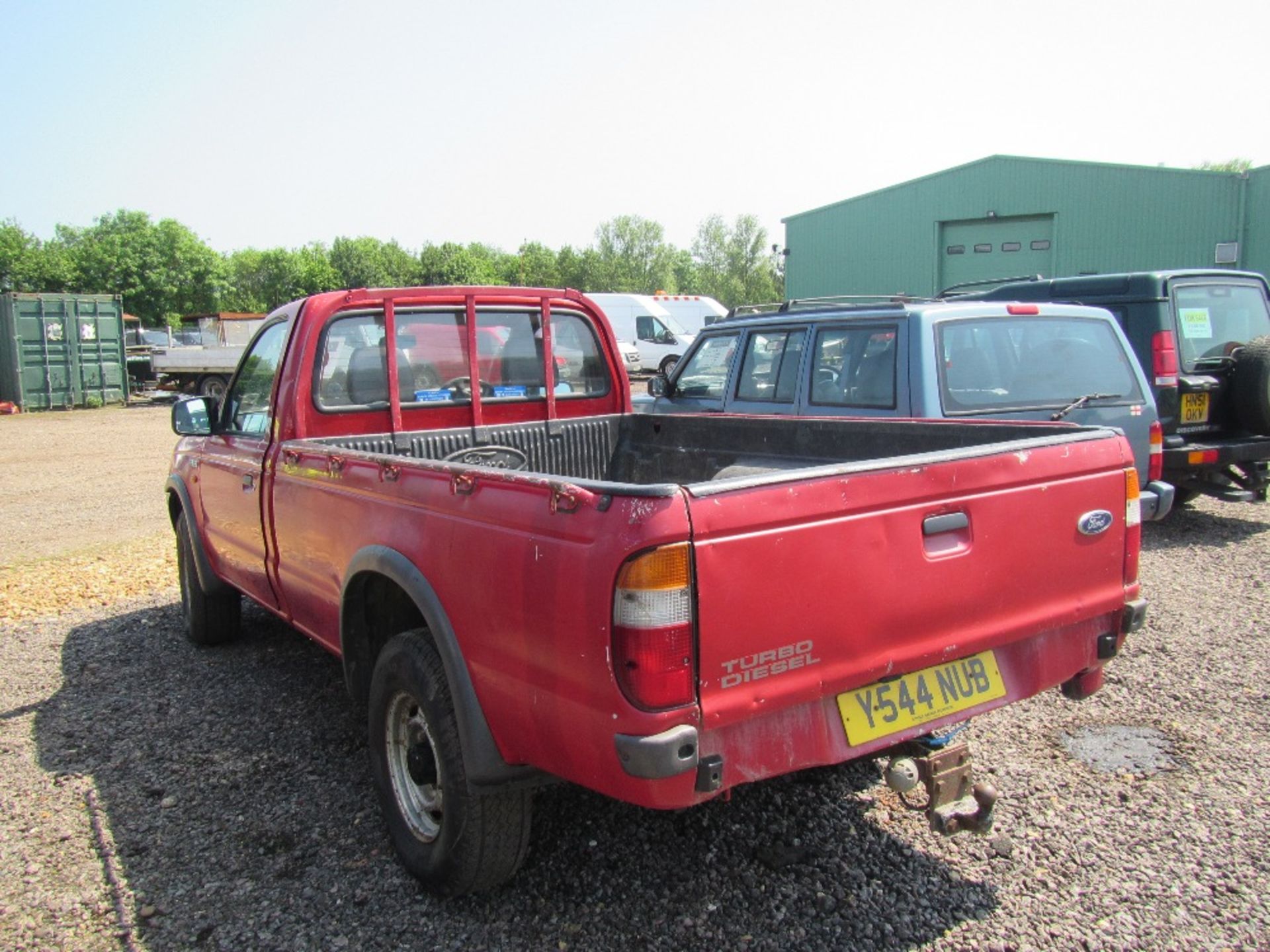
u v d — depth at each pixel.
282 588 4.27
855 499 2.47
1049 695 4.45
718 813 3.48
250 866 3.24
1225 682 4.51
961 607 2.72
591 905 2.95
